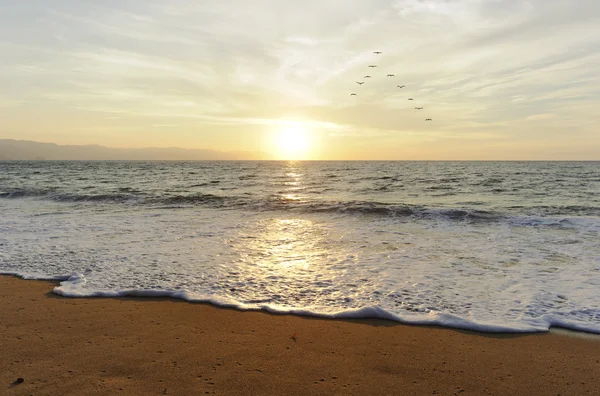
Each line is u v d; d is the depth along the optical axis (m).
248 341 4.58
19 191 22.34
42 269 7.45
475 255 8.47
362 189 26.39
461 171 59.44
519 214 14.21
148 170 68.56
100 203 17.95
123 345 4.45
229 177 44.62
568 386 3.64
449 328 4.95
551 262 7.84
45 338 4.62
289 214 14.52
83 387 3.57
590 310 5.36
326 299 5.92
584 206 16.27
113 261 7.97
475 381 3.74
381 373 3.88
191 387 3.59
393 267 7.56
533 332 4.78
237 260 8.09
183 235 10.66
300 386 3.62
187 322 5.12
